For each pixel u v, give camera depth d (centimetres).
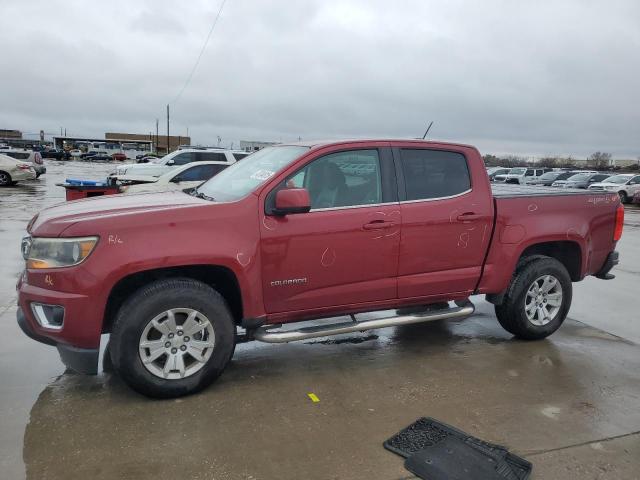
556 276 519
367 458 318
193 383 387
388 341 525
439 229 456
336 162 430
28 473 296
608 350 509
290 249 404
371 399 396
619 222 560
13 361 446
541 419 371
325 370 449
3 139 11994
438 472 302
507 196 492
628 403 399
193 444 329
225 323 392
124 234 362
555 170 4194
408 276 452
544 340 535
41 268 361
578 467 315
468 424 362
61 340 364
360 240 425
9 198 1842
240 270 387
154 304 368
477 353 495
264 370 446
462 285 479
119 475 296
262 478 297
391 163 448
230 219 387
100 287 355
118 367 369
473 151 483
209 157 1627
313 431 347
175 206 388
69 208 410
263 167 446
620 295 728
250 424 354
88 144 10644
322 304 427
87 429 342
